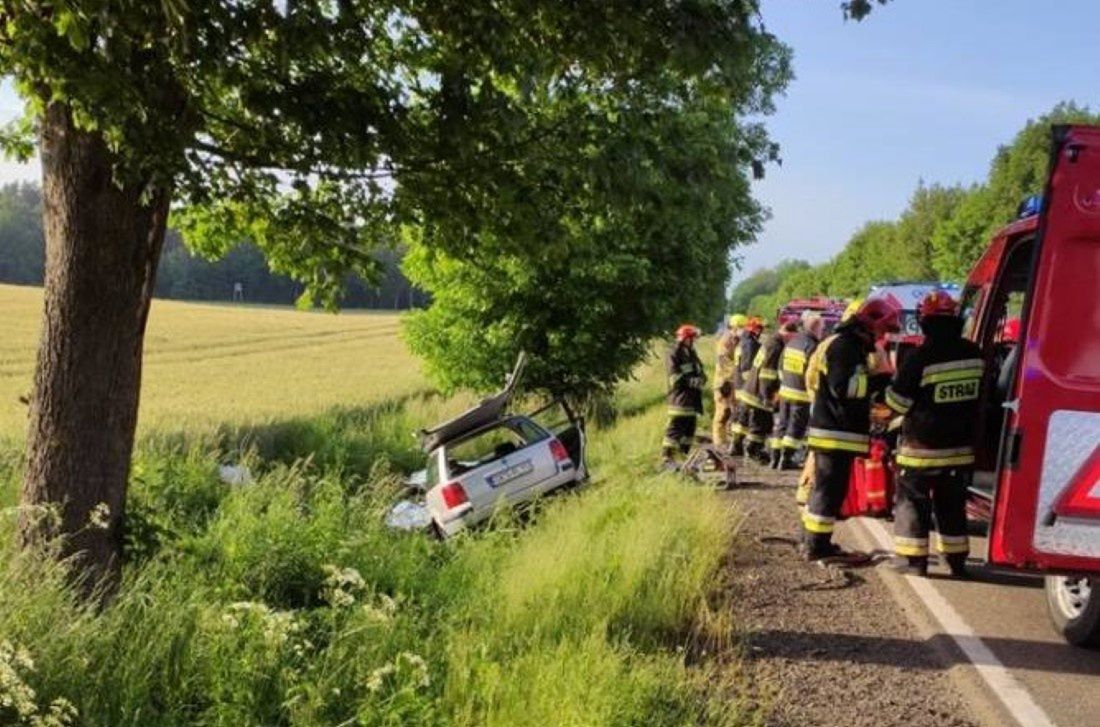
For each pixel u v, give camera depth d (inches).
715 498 389.4
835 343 303.0
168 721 173.2
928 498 294.8
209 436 517.3
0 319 2066.9
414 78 214.2
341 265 246.7
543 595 250.5
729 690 206.4
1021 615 263.4
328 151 201.3
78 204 211.9
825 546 309.6
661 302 741.9
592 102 206.5
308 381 1174.3
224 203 241.0
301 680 188.1
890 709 199.9
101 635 185.5
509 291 725.9
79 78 160.6
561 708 175.3
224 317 2888.8
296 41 174.4
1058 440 205.5
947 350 285.0
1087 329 205.2
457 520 395.2
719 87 195.2
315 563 283.0
